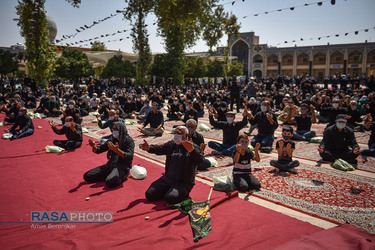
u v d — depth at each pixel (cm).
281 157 577
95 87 2470
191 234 328
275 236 323
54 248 302
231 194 444
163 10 2666
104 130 1048
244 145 486
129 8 2466
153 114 959
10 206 409
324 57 5231
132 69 3194
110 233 331
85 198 437
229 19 3111
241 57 5788
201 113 1437
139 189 475
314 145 800
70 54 2823
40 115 1456
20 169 589
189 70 3453
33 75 2217
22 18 2133
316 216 378
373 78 1938
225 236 323
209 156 694
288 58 5491
